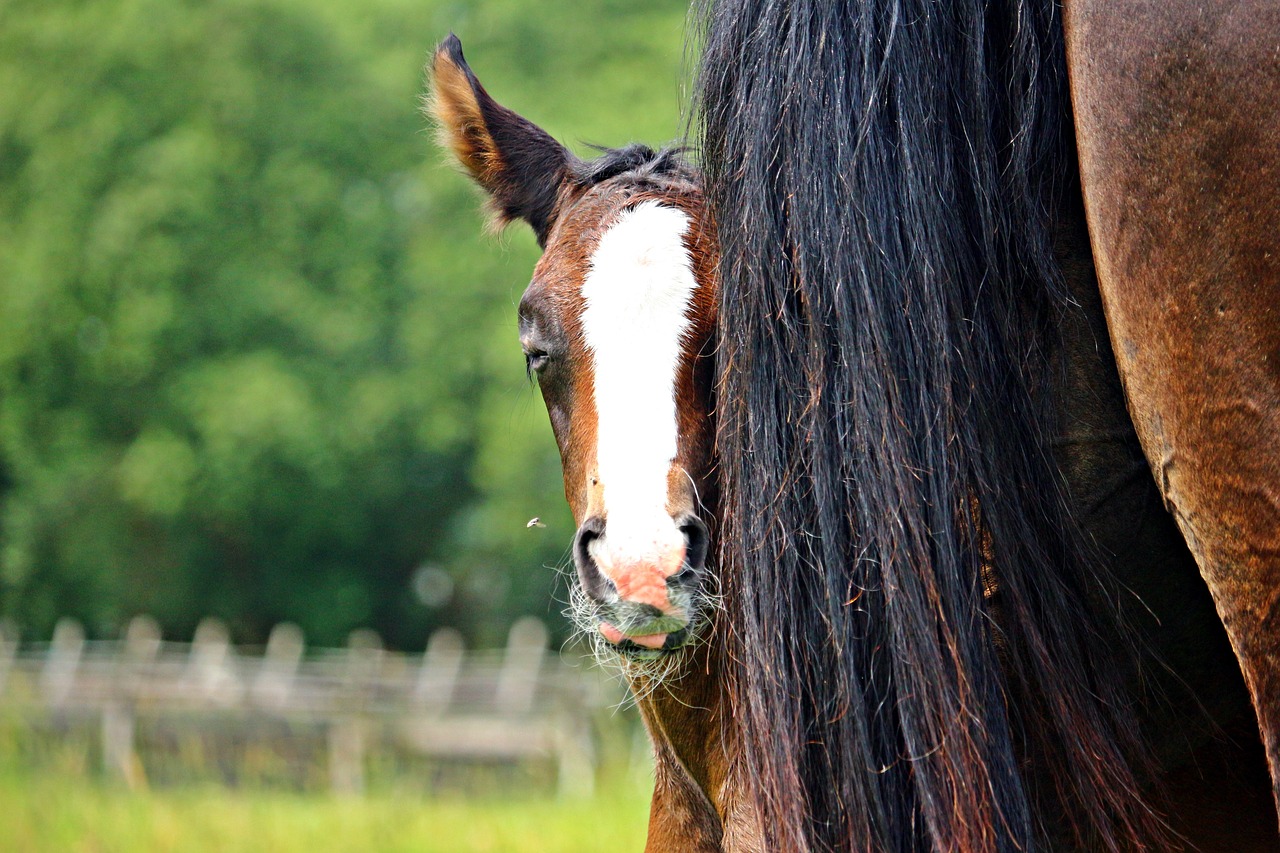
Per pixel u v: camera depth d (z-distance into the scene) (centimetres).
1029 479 284
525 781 1888
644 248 355
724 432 302
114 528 4275
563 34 4156
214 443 3912
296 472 4147
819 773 287
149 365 4072
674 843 394
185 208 4047
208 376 4016
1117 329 265
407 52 4678
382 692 2184
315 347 4181
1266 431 244
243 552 4366
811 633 286
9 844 1130
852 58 289
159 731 2044
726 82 313
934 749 269
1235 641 255
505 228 439
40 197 4125
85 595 4353
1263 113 242
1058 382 288
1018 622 284
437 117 440
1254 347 244
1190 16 249
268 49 4334
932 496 274
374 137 4419
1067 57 279
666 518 324
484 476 3925
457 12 4734
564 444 367
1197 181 248
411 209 4591
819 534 286
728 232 304
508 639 4344
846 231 281
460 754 2141
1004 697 275
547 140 431
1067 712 279
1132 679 294
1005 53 295
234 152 4162
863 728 277
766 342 293
